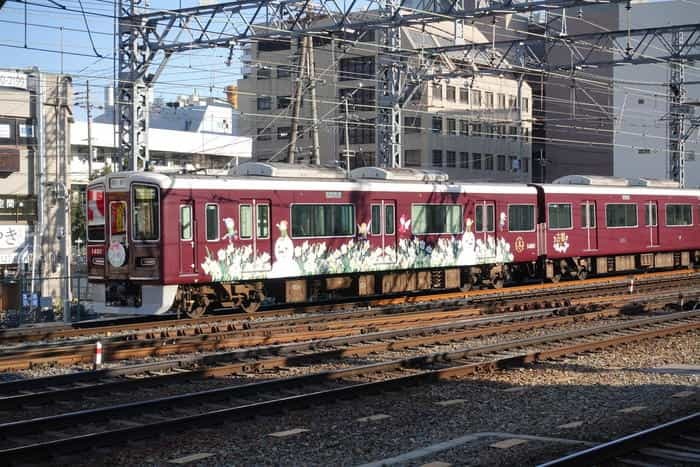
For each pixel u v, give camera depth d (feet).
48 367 49.65
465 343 58.54
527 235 98.43
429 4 90.84
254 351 52.11
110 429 34.32
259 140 228.02
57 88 140.67
